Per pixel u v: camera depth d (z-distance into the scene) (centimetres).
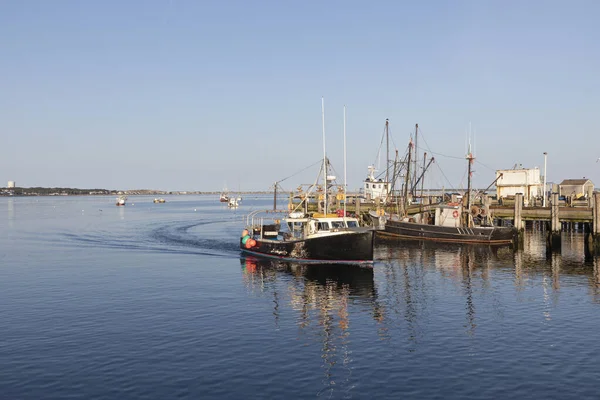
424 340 2448
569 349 2300
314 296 3428
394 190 8888
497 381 1947
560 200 9794
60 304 3158
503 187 10025
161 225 9956
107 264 4800
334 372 2045
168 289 3628
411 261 5072
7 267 4609
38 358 2186
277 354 2250
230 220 11644
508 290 3603
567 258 5212
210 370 2061
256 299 3331
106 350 2289
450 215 7069
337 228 4744
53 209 19212
